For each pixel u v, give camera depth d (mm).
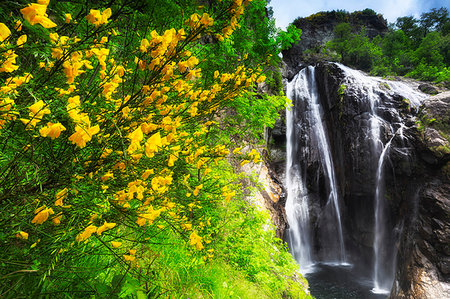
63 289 818
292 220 11844
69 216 728
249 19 2973
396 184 10742
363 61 26453
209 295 1960
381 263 10797
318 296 8523
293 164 13766
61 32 732
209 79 2094
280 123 13977
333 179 13883
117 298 932
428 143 9703
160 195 857
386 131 11758
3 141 611
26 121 538
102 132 730
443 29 34938
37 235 722
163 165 866
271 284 3496
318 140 14516
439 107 10680
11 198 656
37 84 644
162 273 1524
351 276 10398
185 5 1583
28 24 546
